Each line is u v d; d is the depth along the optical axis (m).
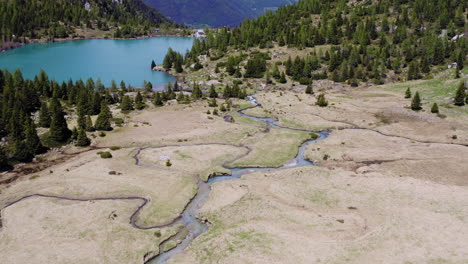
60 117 99.00
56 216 61.31
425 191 67.25
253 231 56.34
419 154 88.62
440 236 51.88
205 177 78.56
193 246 53.75
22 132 97.44
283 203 65.56
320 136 107.81
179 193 70.94
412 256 47.81
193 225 60.97
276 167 85.00
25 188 71.94
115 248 53.31
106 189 71.69
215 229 58.19
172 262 50.44
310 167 81.94
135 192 71.00
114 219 61.25
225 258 50.19
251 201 66.25
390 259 47.53
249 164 86.00
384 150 92.19
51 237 55.38
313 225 57.28
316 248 50.91
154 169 81.94
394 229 54.38
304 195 68.50
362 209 62.00
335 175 77.31
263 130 112.31
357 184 72.19
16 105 107.75
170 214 63.66
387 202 63.72
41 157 89.25
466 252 47.81
